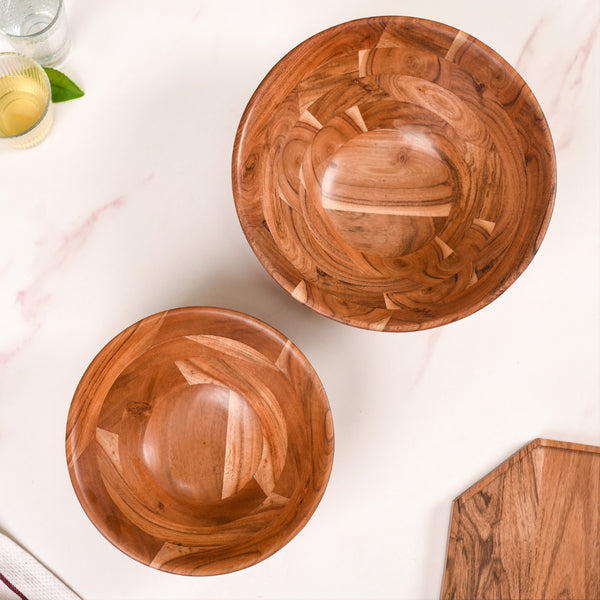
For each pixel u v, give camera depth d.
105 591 0.93
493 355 0.99
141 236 0.96
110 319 0.96
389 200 0.94
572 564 0.94
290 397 0.84
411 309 0.84
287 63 0.80
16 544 0.92
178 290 0.96
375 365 0.97
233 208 0.97
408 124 0.93
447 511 0.97
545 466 0.95
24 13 0.97
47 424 0.94
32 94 0.93
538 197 0.83
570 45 1.02
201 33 0.98
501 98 0.84
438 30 0.82
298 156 0.89
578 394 0.99
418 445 0.97
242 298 0.96
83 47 0.97
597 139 1.01
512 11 1.01
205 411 0.89
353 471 0.96
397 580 0.96
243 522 0.85
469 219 0.91
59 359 0.95
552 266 1.00
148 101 0.97
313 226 0.91
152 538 0.81
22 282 0.95
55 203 0.96
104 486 0.80
